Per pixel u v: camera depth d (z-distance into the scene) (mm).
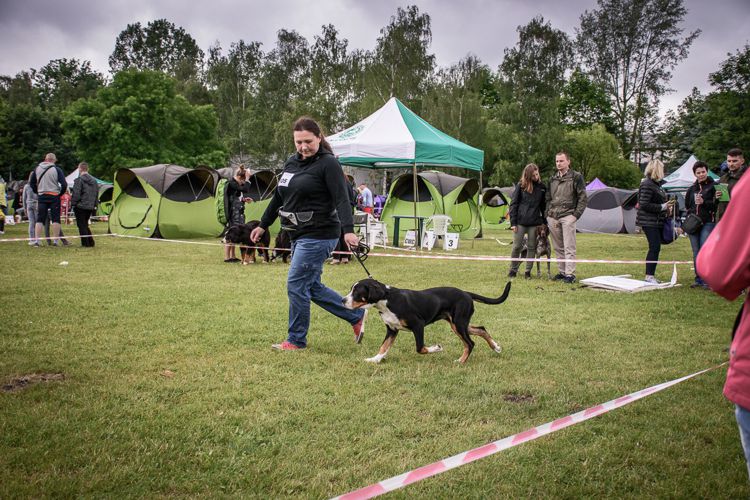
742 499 2480
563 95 52688
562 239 8945
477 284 8508
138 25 66938
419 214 17531
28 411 3258
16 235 15742
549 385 3934
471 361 4547
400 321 4418
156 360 4344
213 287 7836
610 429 3188
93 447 2850
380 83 41875
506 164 39719
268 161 48562
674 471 2723
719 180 7898
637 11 45312
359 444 2973
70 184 26500
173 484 2535
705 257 1522
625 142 49500
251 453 2859
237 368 4199
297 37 52031
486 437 3072
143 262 10516
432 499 2453
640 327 5703
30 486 2451
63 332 5141
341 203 4555
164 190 15633
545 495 2514
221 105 53594
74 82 72188
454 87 41156
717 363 4449
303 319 4770
